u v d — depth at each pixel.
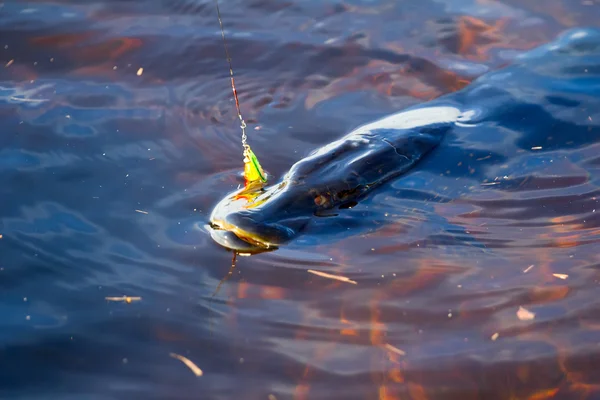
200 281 4.03
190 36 6.57
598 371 3.47
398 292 3.98
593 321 3.76
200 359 3.56
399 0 7.18
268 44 6.51
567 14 6.93
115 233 4.36
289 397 3.35
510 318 3.80
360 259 4.22
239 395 3.37
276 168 5.02
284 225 4.40
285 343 3.65
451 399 3.35
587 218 4.58
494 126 5.48
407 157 5.08
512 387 3.41
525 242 4.39
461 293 3.97
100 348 3.62
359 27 6.77
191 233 4.38
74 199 4.62
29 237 4.30
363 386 3.41
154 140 5.25
